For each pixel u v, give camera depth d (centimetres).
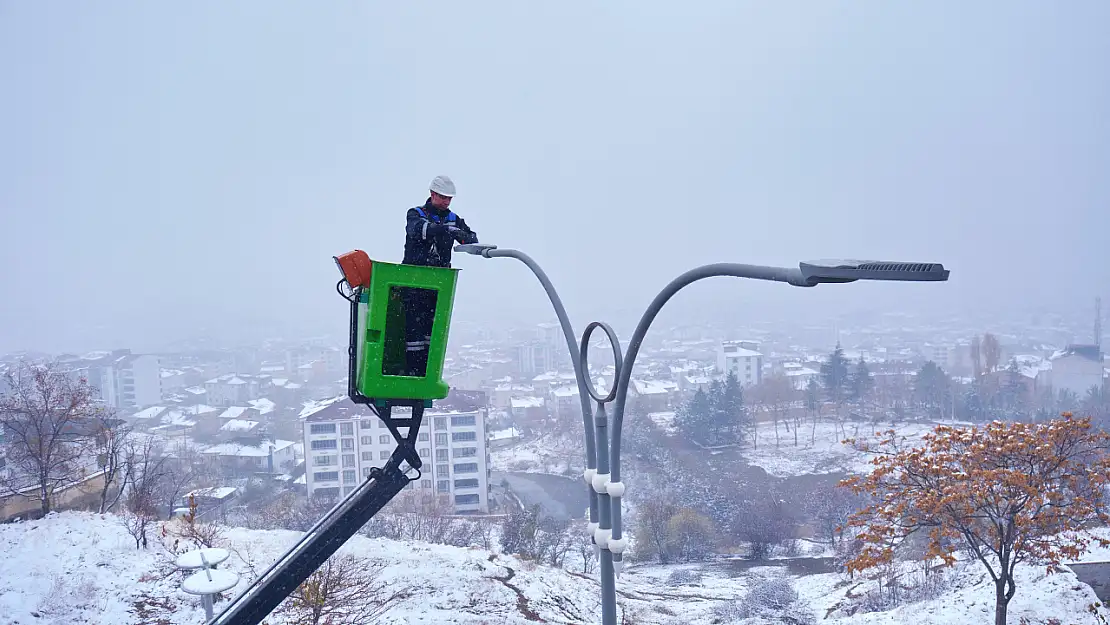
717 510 5816
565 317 574
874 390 10275
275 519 5181
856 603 2319
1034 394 10206
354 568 1992
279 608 1580
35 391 2628
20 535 1836
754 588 2573
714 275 383
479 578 2050
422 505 4972
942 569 2345
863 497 5594
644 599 2523
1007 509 1584
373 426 6284
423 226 509
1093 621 1620
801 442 7850
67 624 1455
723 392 8444
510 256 591
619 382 518
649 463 7438
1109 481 1539
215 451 7631
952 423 8662
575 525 5575
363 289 481
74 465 2738
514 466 8088
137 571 1766
